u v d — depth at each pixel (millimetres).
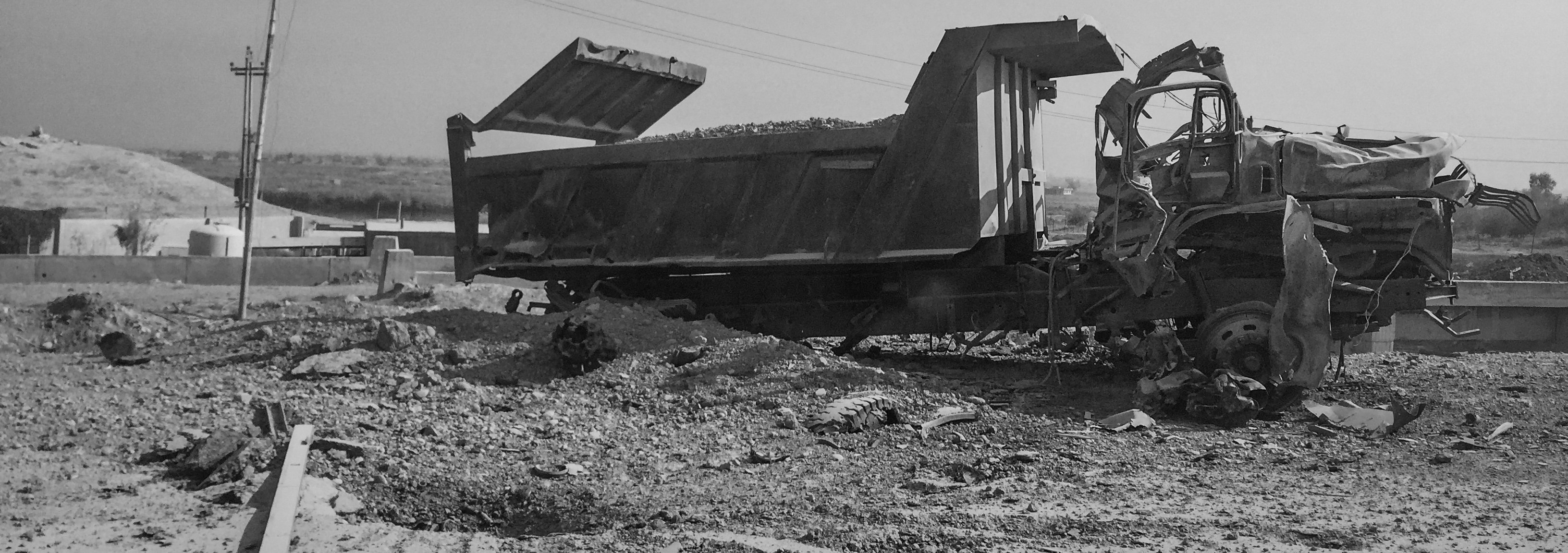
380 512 6188
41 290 20266
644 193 11945
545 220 12586
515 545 5320
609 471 6965
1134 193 9852
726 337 10289
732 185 11469
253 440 7039
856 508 5883
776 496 6254
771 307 12008
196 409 8406
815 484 6555
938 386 9398
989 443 7719
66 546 5320
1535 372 10727
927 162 10555
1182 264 9836
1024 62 11031
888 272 11375
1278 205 9188
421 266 28609
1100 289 10250
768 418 8328
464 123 13062
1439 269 9039
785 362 9453
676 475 6883
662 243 11875
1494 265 30094
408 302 18953
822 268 11578
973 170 10398
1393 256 9188
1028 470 6879
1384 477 6582
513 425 8094
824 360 9555
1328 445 7668
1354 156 9062
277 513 5711
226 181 135625
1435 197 9000
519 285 25141
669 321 10766
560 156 12430
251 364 10109
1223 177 9438
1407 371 10984
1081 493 6230
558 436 7855
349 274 25906
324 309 16359
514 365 9969
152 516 5867
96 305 11977
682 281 12391
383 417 8195
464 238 13203
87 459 7090
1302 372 8578
